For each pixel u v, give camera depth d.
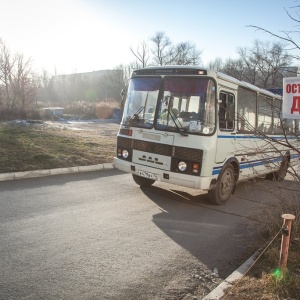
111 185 8.84
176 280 4.11
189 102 7.01
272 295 3.55
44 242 4.88
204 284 4.08
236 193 9.21
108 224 5.88
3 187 7.79
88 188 8.32
